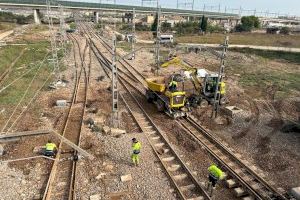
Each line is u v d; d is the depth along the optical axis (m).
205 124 17.73
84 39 58.09
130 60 37.53
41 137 15.34
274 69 37.19
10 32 58.03
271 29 93.94
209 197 10.89
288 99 23.47
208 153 14.34
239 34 89.12
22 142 14.73
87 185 11.70
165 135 15.97
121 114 18.83
